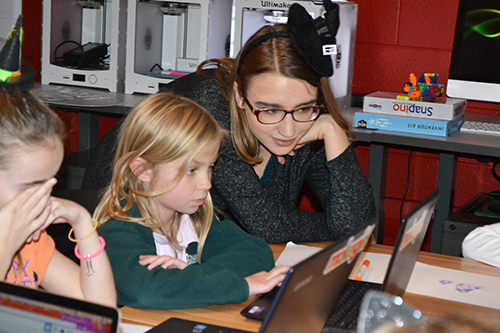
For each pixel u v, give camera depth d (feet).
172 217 4.42
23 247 3.65
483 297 3.99
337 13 4.55
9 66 3.08
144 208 4.15
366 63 9.38
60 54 9.50
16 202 3.11
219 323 3.47
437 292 4.04
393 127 7.22
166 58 9.37
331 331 3.32
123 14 8.96
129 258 3.78
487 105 8.85
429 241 9.12
